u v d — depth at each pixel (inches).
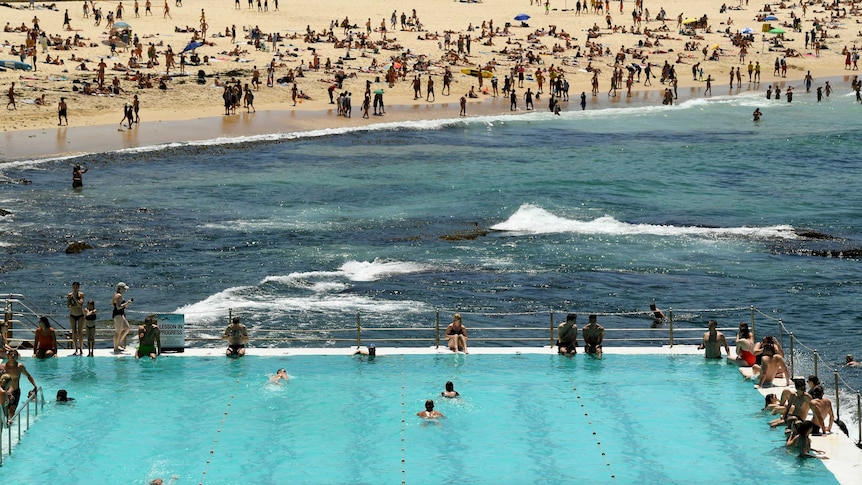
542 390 1016.9
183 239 1813.5
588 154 2706.7
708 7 5738.2
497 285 1567.4
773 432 908.0
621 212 2076.8
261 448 883.4
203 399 995.3
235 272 1621.6
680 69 4426.7
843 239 1859.0
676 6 5728.3
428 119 3179.1
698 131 3127.5
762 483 809.5
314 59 3735.2
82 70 3366.1
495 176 2397.9
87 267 1633.9
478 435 907.4
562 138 2960.1
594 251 1768.0
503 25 4884.4
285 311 1424.7
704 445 883.4
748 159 2667.3
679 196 2236.7
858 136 2999.5
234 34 4023.1
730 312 1466.5
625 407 970.7
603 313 1450.5
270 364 1103.6
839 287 1577.3
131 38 3882.9
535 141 2901.1
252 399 995.3
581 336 1342.3
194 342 1278.3
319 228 1908.2
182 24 4389.8
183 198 2127.2
